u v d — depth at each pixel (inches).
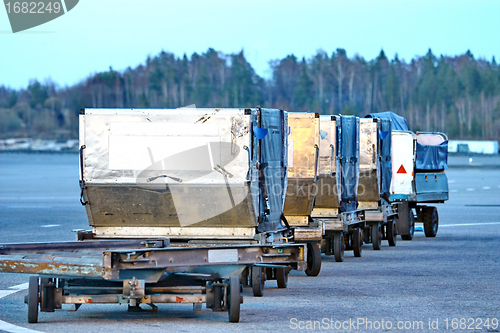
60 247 568.7
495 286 708.7
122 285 540.1
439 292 671.1
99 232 638.5
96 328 503.2
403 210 1211.9
